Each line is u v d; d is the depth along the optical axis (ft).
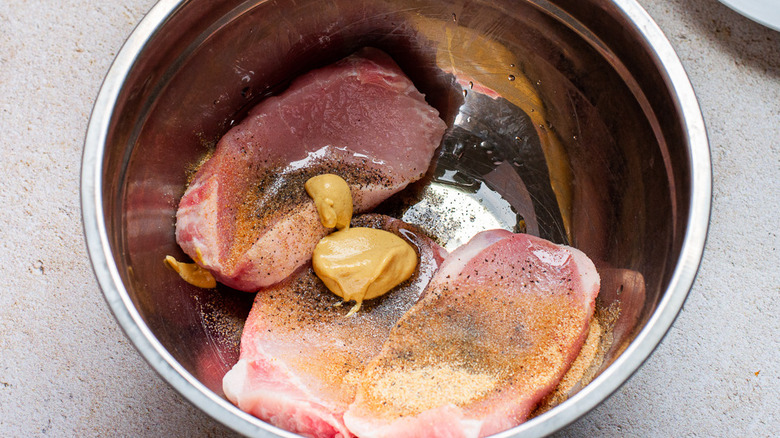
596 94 1.53
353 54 1.61
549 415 1.32
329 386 1.45
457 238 1.62
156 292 1.47
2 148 1.64
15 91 1.65
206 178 1.52
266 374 1.45
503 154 1.65
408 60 1.63
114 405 1.59
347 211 1.55
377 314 1.53
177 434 1.58
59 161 1.65
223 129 1.59
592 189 1.59
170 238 1.52
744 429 1.57
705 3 1.67
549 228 1.62
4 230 1.63
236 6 1.47
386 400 1.42
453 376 1.44
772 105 1.66
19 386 1.59
